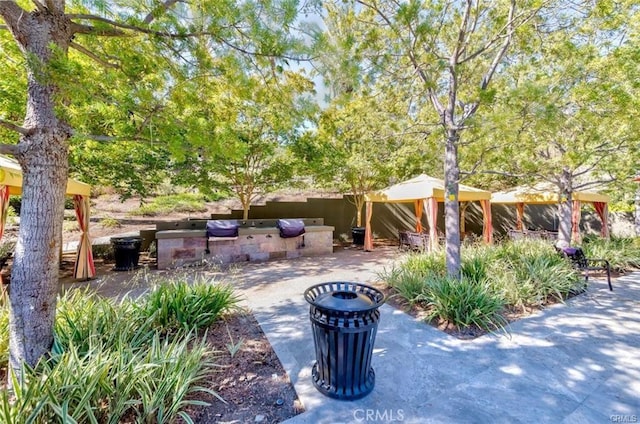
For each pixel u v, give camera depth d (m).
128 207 12.70
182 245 7.26
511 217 13.09
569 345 3.26
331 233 9.32
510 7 4.57
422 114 6.17
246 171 8.84
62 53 2.13
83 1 2.39
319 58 2.92
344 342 2.36
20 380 2.09
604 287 5.37
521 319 3.97
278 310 4.41
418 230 10.49
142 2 2.48
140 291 5.23
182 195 12.62
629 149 5.27
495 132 4.05
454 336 3.51
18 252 2.38
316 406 2.33
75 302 3.37
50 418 1.84
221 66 2.86
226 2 2.44
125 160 7.21
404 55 4.66
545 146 5.90
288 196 13.84
